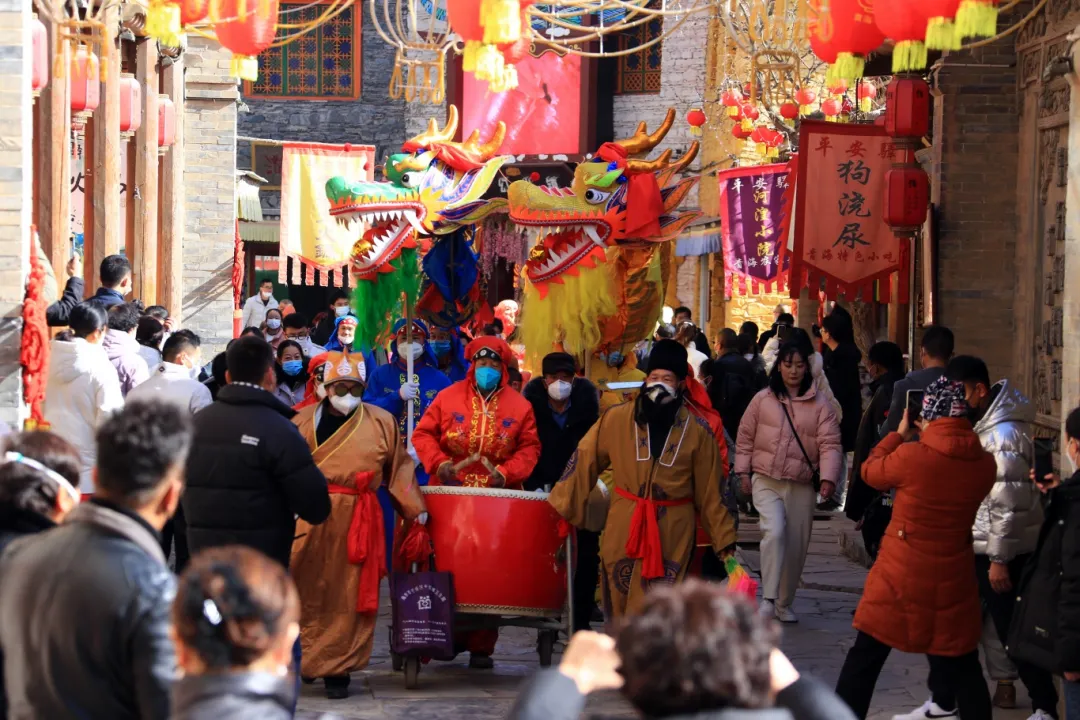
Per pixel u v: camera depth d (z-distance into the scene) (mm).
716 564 14625
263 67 51719
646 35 49156
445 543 11664
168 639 5145
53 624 5148
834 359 20375
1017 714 11344
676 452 11297
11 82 12852
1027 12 18188
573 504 11508
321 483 9539
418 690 11602
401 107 51562
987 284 18875
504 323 23594
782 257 30453
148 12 11945
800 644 13586
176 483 5566
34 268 13125
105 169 20703
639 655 3637
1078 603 8492
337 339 18047
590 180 15906
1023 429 10391
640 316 16484
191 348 12984
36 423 12289
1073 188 11820
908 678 12344
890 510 14156
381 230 16078
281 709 4523
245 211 40000
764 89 27484
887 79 27969
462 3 11273
